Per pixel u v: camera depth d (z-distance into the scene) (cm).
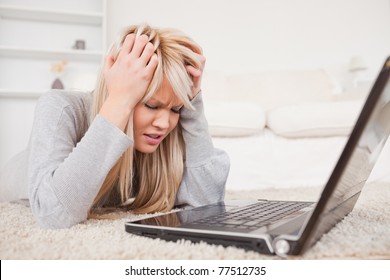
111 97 78
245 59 377
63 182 74
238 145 230
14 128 337
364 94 296
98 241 64
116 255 55
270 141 235
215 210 83
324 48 390
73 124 91
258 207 86
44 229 76
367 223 75
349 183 66
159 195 109
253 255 53
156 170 109
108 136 76
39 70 343
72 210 75
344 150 48
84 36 351
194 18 369
